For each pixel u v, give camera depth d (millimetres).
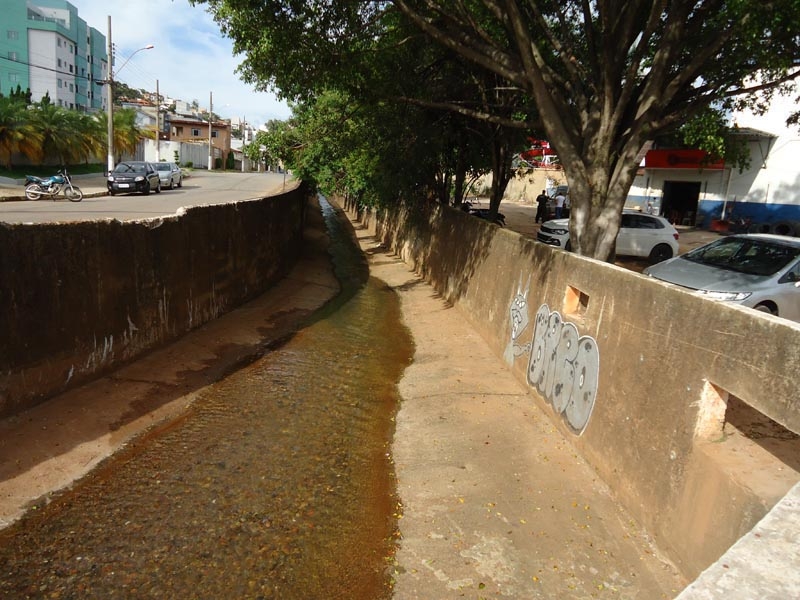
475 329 10867
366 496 5359
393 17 11180
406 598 3992
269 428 6652
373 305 14023
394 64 11852
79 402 6152
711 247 9672
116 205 20047
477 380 8180
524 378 7762
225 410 6988
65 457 5312
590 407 5523
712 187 24453
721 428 3887
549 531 4559
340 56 10094
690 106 8398
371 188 18531
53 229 5949
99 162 45062
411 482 5594
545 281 7441
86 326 6539
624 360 4988
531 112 12727
